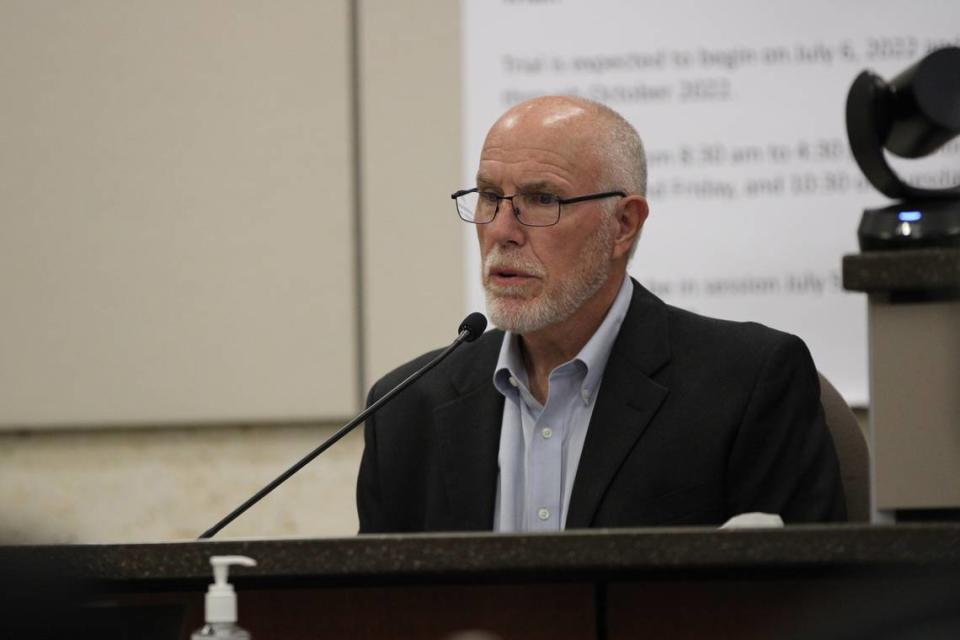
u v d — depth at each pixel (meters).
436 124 9.09
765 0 8.69
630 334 5.50
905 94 4.26
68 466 9.20
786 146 8.67
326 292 9.16
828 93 8.66
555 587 3.50
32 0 9.29
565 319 5.46
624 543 3.27
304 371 9.16
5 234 9.26
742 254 8.66
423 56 9.10
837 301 8.62
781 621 3.43
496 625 3.51
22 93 9.29
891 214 4.10
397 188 9.12
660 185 8.70
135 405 9.19
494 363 5.71
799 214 8.65
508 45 8.92
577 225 5.43
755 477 5.18
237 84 9.23
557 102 5.62
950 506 3.85
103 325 9.22
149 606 3.47
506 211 5.46
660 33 8.75
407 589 3.54
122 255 9.23
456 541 3.31
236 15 9.25
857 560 3.23
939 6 8.60
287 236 9.18
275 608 3.56
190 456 9.18
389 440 5.68
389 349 9.10
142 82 9.27
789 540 3.24
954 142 8.24
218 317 9.20
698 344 5.47
